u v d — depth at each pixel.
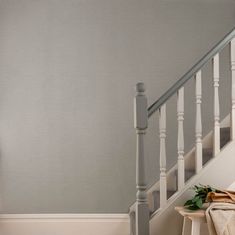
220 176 3.35
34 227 4.34
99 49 4.48
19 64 4.44
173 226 3.28
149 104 4.46
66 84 4.45
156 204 3.82
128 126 4.45
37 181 4.39
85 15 4.49
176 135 4.44
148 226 3.08
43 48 4.46
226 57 4.48
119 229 4.36
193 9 4.54
